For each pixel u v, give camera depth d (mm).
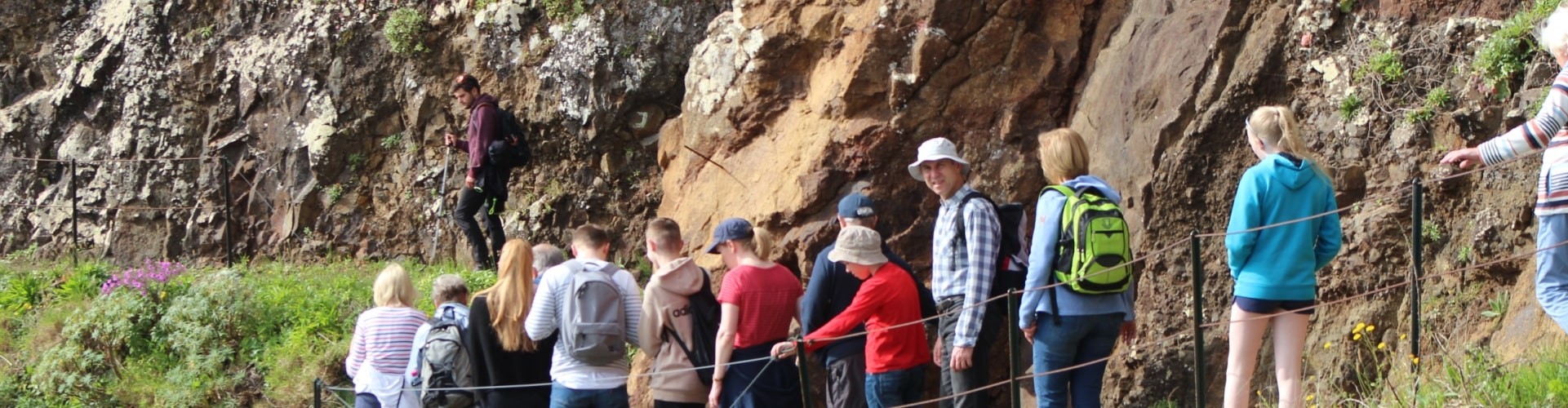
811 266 8820
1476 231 6891
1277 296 5340
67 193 13422
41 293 11961
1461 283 6887
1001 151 8828
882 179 8875
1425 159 7238
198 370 10172
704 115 9969
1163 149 7969
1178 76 8070
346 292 11094
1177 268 7805
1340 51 7730
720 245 6637
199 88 13125
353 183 12781
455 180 12508
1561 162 5090
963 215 6250
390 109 12734
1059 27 8938
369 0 12719
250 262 12820
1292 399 5340
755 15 9789
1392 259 7129
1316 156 7543
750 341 6391
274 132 12922
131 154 13242
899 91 8914
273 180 12922
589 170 12188
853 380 6453
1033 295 5852
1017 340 5660
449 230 12445
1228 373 5477
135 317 10602
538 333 6434
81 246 13180
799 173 9047
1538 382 5281
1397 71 7449
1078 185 5871
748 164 9586
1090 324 5820
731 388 6344
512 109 12312
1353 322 7098
